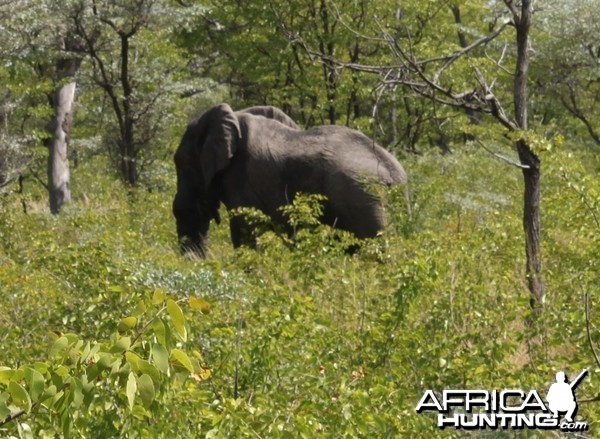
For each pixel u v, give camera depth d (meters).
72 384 5.77
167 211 23.78
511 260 12.45
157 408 6.75
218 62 37.00
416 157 26.55
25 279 11.60
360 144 18.61
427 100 26.41
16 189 27.73
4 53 26.70
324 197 17.14
